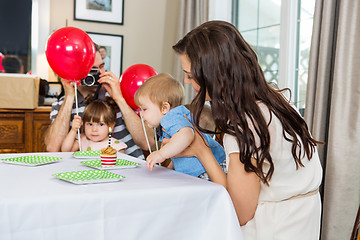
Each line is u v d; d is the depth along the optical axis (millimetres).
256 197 1017
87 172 1052
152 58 3441
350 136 1708
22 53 3037
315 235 1047
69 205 821
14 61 3027
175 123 1169
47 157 1354
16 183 945
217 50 989
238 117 968
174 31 3490
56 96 2900
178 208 922
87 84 1891
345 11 1711
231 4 2955
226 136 1033
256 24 2701
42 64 3082
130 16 3355
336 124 1726
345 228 1730
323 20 1825
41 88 2818
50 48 1608
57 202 811
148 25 3412
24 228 792
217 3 2936
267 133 959
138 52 3395
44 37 3078
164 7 3449
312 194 1047
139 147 2000
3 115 2678
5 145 2703
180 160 1256
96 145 1857
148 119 1409
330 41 1830
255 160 979
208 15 2844
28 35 3037
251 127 972
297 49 2340
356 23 1701
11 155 1433
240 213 1028
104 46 3277
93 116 1823
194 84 1125
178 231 929
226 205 950
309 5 2244
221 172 1138
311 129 1919
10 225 781
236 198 1014
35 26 3041
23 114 2719
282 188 1009
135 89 1771
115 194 861
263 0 2627
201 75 1004
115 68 3320
